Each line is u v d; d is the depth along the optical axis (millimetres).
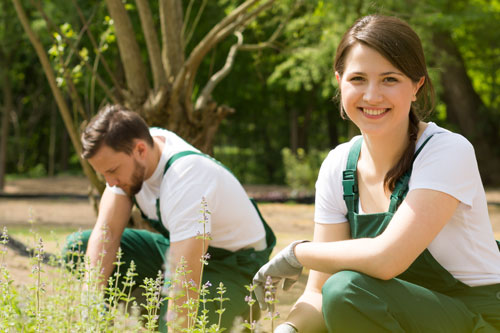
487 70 24047
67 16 9742
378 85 2178
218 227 3023
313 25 10094
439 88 13516
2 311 2299
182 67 5391
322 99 25094
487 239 2270
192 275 2777
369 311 2027
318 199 2572
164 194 2934
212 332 2230
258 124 29234
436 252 2256
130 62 5574
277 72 14961
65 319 2447
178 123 5508
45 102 29531
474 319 2148
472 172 2209
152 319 2338
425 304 2072
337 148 2574
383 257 2082
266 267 2377
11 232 7047
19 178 25250
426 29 12688
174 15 5836
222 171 3057
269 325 3125
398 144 2295
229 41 19172
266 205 14453
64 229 8164
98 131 2912
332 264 2189
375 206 2379
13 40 16344
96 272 2535
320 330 2326
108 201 3270
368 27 2195
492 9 20312
